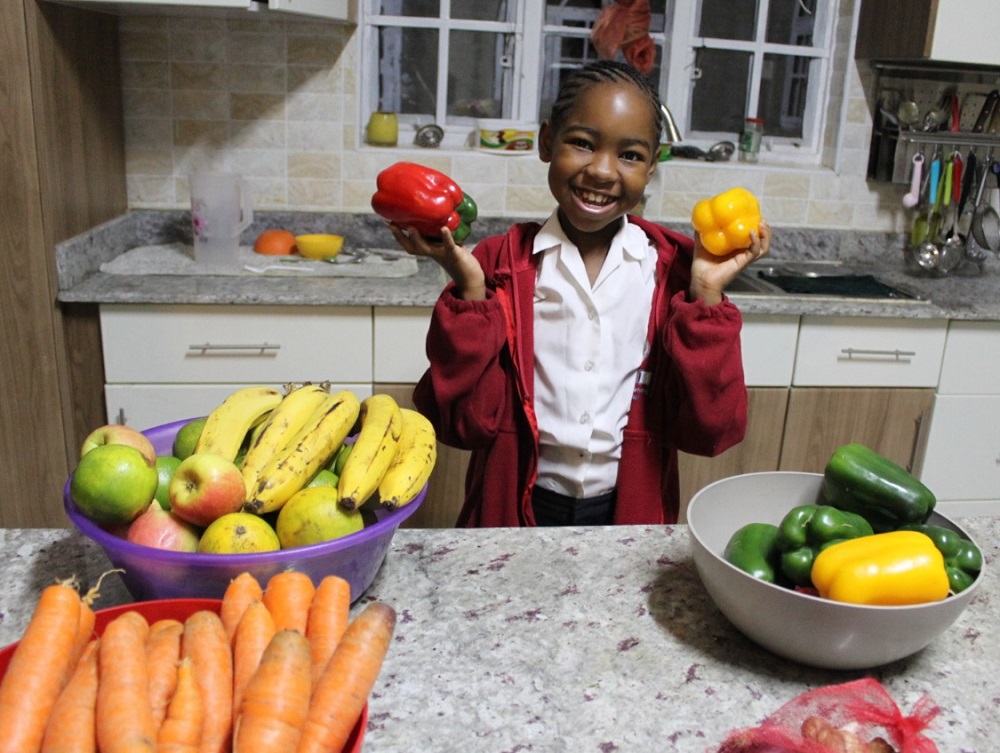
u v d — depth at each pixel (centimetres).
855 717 69
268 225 268
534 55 275
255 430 97
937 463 244
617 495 134
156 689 63
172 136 259
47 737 58
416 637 85
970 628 91
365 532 83
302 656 61
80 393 219
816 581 82
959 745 73
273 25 253
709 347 118
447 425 128
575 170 114
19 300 206
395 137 271
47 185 202
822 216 285
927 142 269
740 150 287
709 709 77
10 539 101
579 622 89
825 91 286
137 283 218
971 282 266
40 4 196
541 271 133
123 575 88
